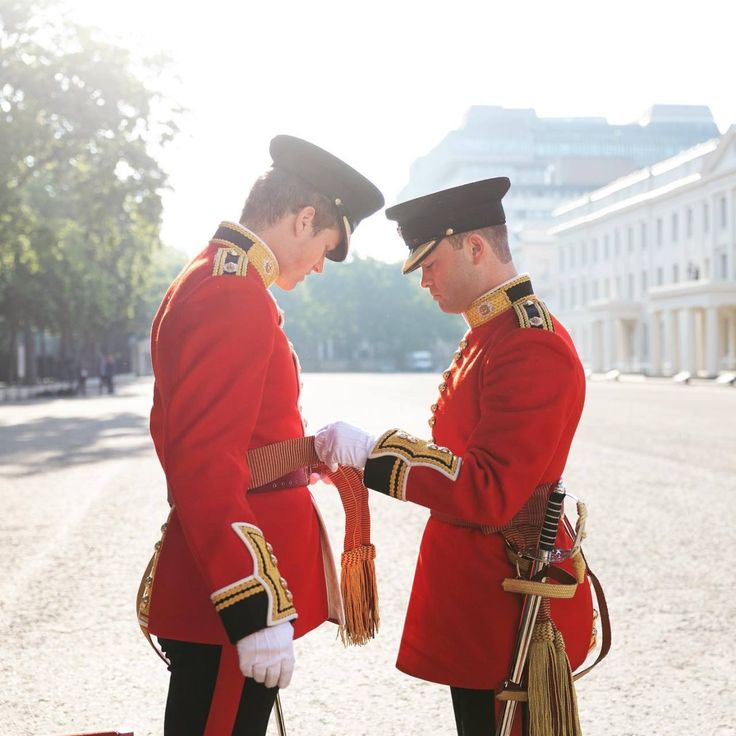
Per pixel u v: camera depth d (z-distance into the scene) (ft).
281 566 7.61
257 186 7.83
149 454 50.83
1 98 79.56
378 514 31.09
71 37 79.77
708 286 228.63
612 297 312.91
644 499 33.65
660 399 118.52
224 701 7.48
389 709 14.03
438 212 8.34
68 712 13.92
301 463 7.78
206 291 7.22
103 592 20.72
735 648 16.72
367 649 16.89
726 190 242.58
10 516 30.58
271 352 7.29
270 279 7.64
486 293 8.41
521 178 630.74
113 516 30.53
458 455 8.38
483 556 8.20
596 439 58.23
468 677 8.21
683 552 24.56
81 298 159.63
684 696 14.51
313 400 112.88
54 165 88.79
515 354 7.91
